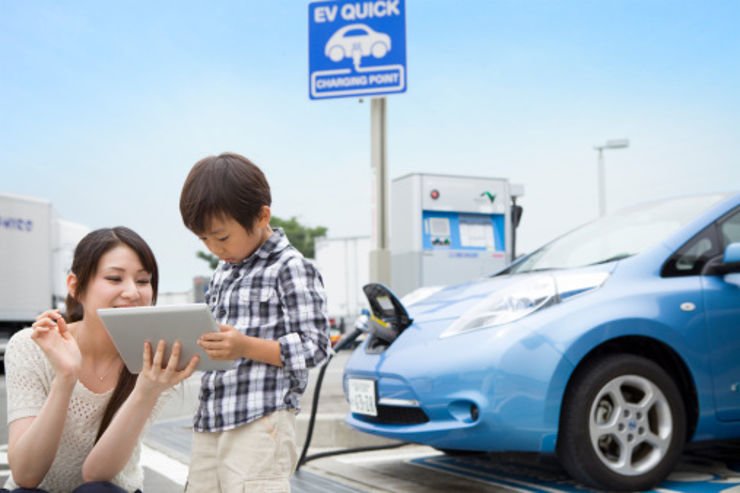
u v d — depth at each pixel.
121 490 1.84
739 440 4.60
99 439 1.84
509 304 3.38
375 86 6.74
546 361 3.20
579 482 3.35
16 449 1.77
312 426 4.18
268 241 2.18
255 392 2.07
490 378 3.20
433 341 3.44
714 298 3.51
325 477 3.96
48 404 1.75
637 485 3.31
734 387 3.50
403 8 6.72
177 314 1.68
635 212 4.23
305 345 2.05
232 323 2.14
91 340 1.87
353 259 20.72
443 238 8.88
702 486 3.46
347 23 6.81
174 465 4.33
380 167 6.69
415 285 8.71
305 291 2.12
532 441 3.20
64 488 1.99
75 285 1.85
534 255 4.39
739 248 3.39
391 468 4.16
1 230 11.91
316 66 6.85
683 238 3.64
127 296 1.82
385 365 3.54
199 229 2.06
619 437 3.31
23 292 12.24
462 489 3.60
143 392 1.76
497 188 9.05
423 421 3.42
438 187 8.77
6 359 1.88
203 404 2.15
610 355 3.35
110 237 1.84
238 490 2.03
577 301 3.35
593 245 4.04
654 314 3.38
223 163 2.06
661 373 3.40
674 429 3.40
